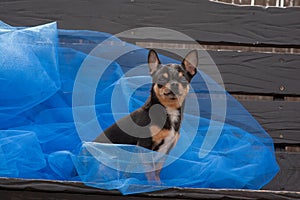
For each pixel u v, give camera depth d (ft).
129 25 8.07
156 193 7.36
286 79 8.00
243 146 7.90
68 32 8.07
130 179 7.44
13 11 8.09
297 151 8.45
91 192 7.34
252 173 7.84
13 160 7.56
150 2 8.08
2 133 7.59
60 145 7.82
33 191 7.34
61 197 7.52
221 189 7.37
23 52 7.72
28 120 7.85
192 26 8.06
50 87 7.80
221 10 8.05
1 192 7.50
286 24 8.03
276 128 7.95
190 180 7.67
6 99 7.74
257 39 8.04
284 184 7.85
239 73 7.99
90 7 8.09
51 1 8.10
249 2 9.03
